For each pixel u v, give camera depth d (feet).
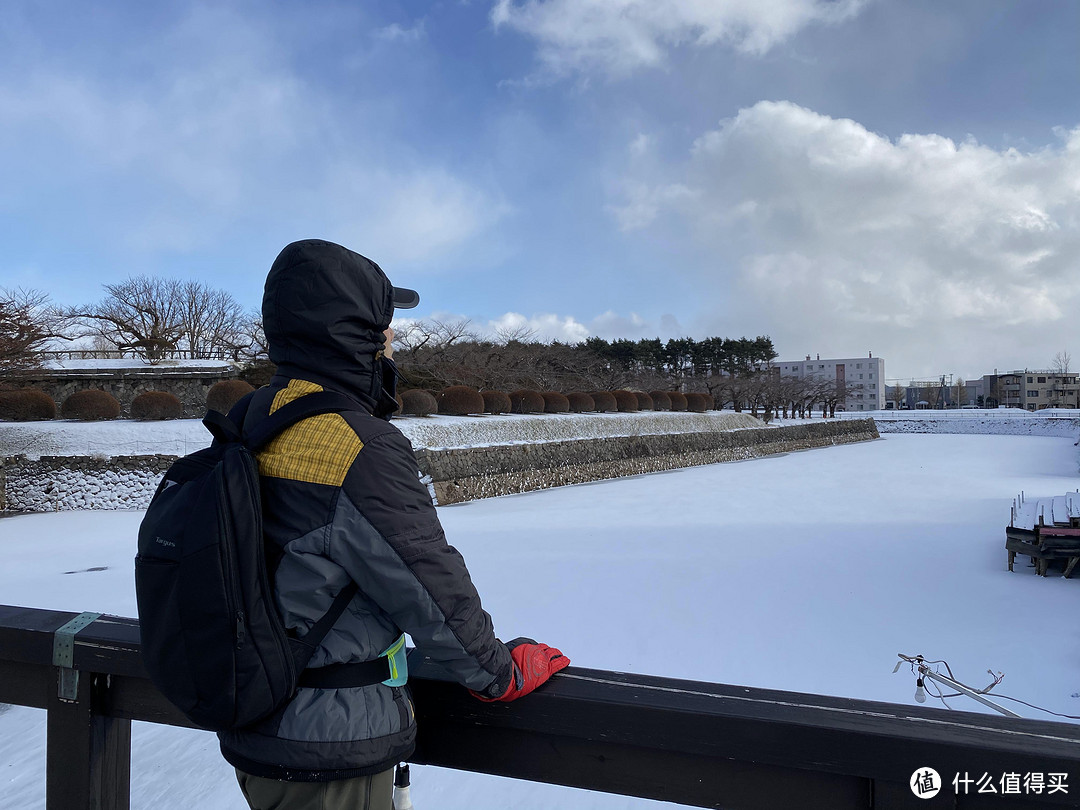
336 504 4.17
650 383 165.37
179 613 4.07
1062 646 23.25
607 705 4.64
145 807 14.66
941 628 25.30
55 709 6.26
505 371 121.60
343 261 4.75
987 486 73.31
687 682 4.99
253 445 4.43
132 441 64.13
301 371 4.75
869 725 4.25
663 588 30.96
